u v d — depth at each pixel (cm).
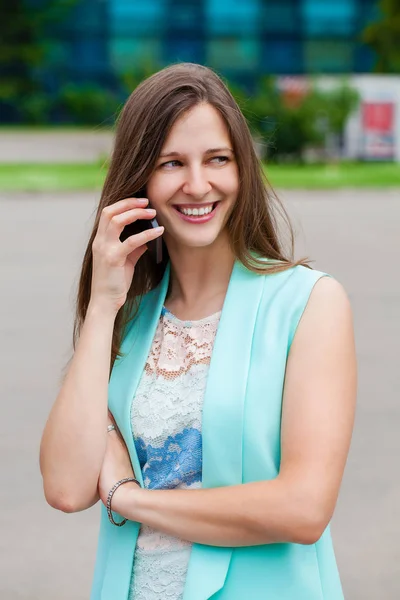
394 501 638
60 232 2000
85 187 3052
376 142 4022
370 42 5828
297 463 247
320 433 248
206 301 276
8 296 1316
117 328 284
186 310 279
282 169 3759
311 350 254
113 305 272
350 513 622
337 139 4022
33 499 653
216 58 6144
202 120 257
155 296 287
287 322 257
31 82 6306
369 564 558
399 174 3550
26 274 1487
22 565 565
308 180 3316
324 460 247
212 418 252
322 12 6088
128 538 266
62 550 584
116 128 270
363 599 518
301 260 274
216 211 266
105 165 288
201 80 259
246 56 6138
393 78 3994
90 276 293
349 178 3400
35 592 534
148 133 259
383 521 611
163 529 254
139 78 5609
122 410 270
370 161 4038
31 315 1195
